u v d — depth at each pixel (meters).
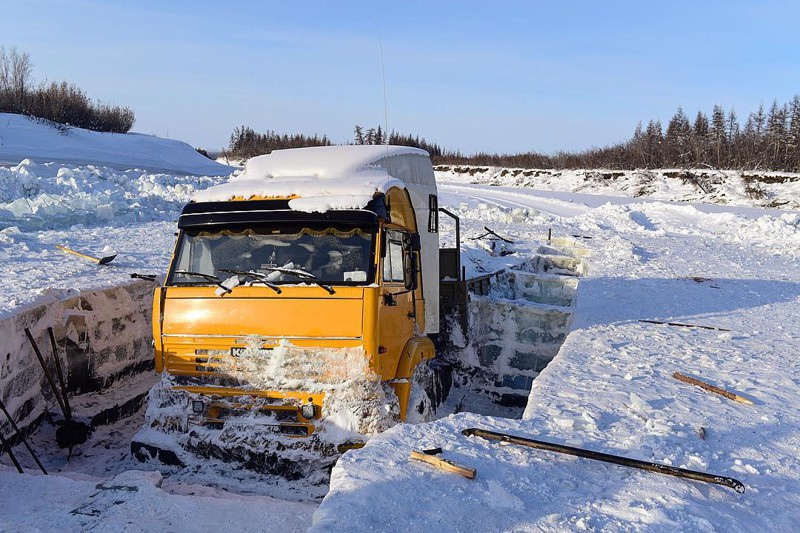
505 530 3.96
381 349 6.64
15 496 5.26
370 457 4.96
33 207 18.73
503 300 13.16
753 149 69.31
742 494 4.63
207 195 7.41
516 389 12.48
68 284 9.48
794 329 10.96
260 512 5.21
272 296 6.62
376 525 3.93
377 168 7.94
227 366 6.65
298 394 6.46
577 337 9.91
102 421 8.37
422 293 8.52
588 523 4.04
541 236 25.12
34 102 58.09
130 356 10.07
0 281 9.52
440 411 10.30
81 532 4.61
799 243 26.19
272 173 7.91
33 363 7.67
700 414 6.35
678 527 4.02
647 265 18.98
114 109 70.25
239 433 6.47
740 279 17.05
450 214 12.35
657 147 76.19
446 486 4.50
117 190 24.97
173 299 6.87
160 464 6.62
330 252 6.85
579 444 5.36
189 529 4.84
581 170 66.19
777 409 6.64
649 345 9.45
